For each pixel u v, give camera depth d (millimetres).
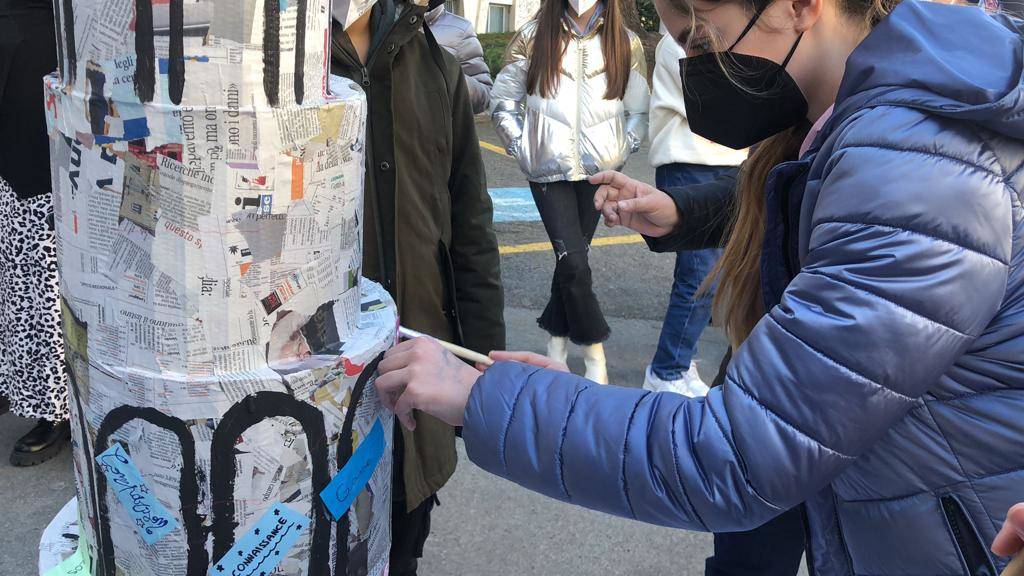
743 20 1076
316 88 1052
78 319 1098
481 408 1064
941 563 978
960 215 854
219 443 1062
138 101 958
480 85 3426
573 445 1011
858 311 874
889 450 969
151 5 923
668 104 3438
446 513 2826
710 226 1806
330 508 1165
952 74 867
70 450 3002
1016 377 902
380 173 1685
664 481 971
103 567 1185
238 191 989
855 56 982
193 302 1014
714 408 961
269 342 1076
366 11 1620
